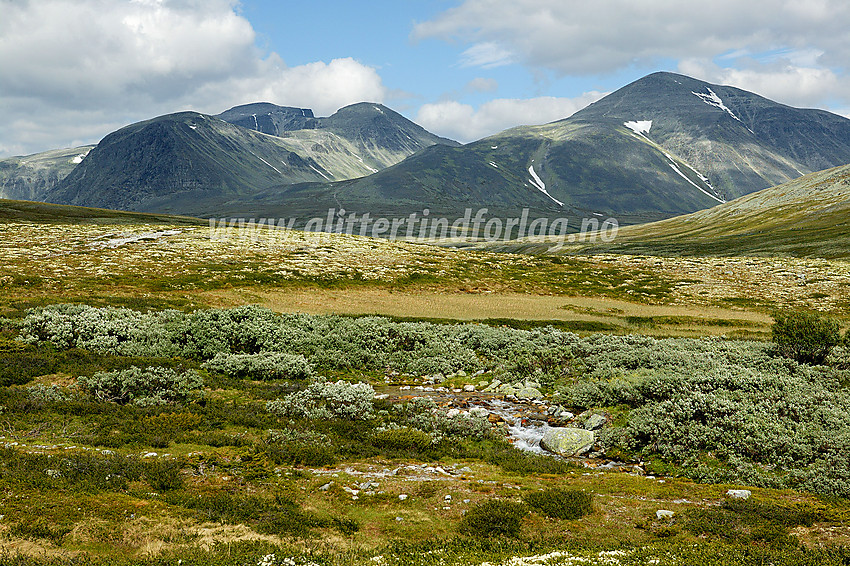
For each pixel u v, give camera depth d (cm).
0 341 3209
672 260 10012
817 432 2148
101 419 2192
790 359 3238
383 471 1880
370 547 1304
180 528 1325
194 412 2389
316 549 1249
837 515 1523
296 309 5272
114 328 3588
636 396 2675
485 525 1432
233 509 1456
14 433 1967
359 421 2456
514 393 2994
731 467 2017
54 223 11844
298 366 3152
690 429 2223
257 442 2078
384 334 3997
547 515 1538
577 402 2772
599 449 2247
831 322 3412
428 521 1480
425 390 3062
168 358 3250
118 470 1648
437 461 2047
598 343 3966
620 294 7356
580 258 10375
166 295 5581
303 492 1638
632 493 1736
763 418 2297
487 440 2330
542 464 2014
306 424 2339
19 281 5553
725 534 1401
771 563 1187
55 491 1448
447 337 4056
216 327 3800
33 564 1066
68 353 3077
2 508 1308
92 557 1133
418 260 9006
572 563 1146
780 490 1794
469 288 7400
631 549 1267
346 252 9281
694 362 3219
